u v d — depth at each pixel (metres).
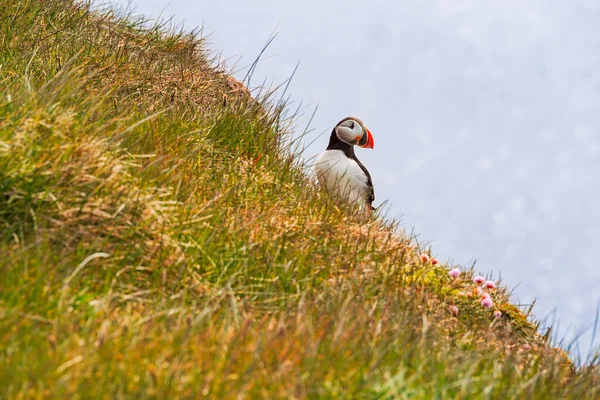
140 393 7.30
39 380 7.24
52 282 8.93
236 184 13.64
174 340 8.28
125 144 13.10
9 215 9.84
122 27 21.08
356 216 14.85
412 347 9.38
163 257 10.45
